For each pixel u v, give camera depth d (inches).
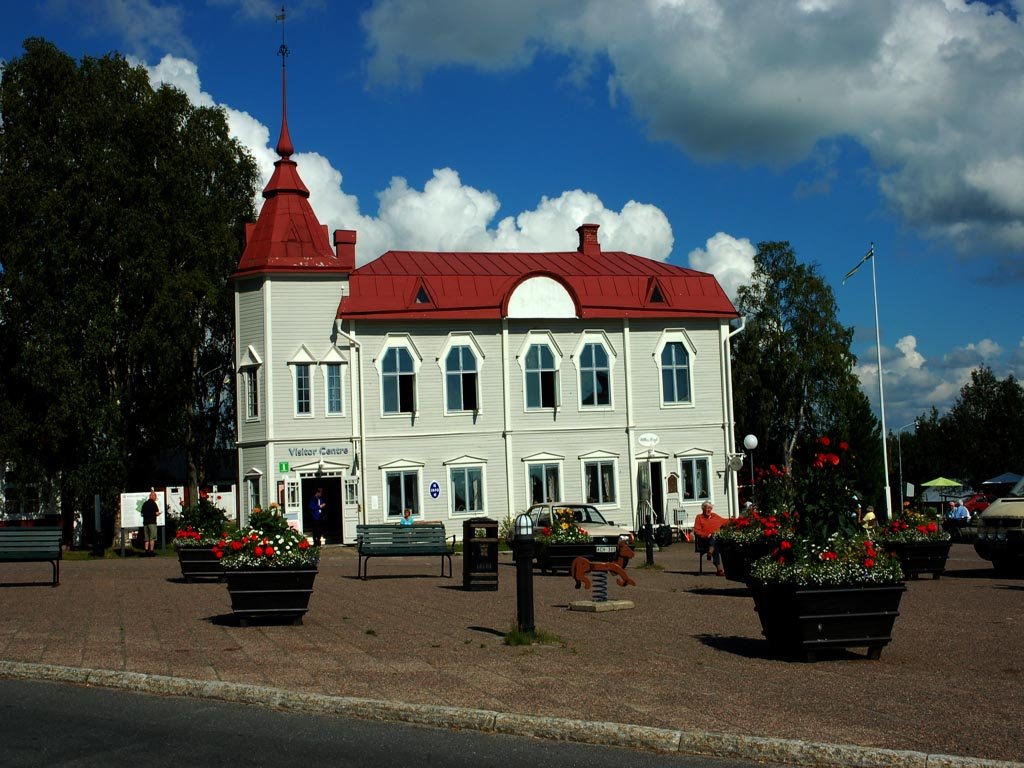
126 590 815.7
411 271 1713.8
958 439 2738.7
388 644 520.1
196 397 1870.1
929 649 501.4
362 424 1608.0
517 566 542.9
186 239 1642.5
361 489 1600.6
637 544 1560.0
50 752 319.3
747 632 566.3
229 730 349.1
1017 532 888.3
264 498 1576.0
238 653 487.2
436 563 1198.9
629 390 1731.1
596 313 1708.9
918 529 882.1
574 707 365.7
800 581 461.1
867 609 465.1
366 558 945.5
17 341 1573.6
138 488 1781.5
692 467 1763.0
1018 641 526.3
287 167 1653.5
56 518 1734.7
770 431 2432.3
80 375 1528.1
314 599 759.7
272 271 1581.0
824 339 2374.5
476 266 1788.9
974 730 330.0
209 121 1879.9
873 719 346.3
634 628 585.6
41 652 486.6
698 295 1790.1
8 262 1550.2
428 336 1652.3
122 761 309.3
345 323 1611.7
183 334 1621.6
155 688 412.5
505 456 1668.3
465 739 338.6
